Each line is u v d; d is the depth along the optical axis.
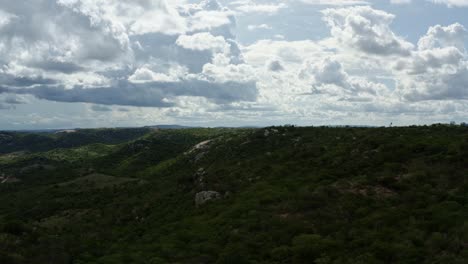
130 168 187.75
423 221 35.91
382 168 57.12
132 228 65.25
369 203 44.62
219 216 52.81
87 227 73.06
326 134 106.50
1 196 152.75
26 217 101.56
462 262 25.97
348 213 42.66
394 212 39.53
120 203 94.50
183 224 55.06
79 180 161.38
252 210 50.56
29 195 143.50
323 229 39.50
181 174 122.50
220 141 153.75
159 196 86.69
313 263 32.50
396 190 47.75
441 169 51.53
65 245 48.16
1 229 51.81
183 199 74.50
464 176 47.81
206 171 92.06
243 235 41.91
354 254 31.80
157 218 67.38
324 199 48.12
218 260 35.81
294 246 35.50
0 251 40.81
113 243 55.09
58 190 143.12
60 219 90.00
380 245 31.38
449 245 29.84
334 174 59.94
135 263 40.06
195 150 159.88
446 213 36.81
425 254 29.44
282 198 53.19
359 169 59.97
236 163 97.88
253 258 35.47
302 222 42.28
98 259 43.59
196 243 44.31
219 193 67.38
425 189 45.28
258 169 76.81
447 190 44.69
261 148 113.88
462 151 55.53
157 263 38.84
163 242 47.09
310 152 81.19
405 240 32.12
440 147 60.62
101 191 126.06
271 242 38.41
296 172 68.50
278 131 126.31
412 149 62.50
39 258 41.88
